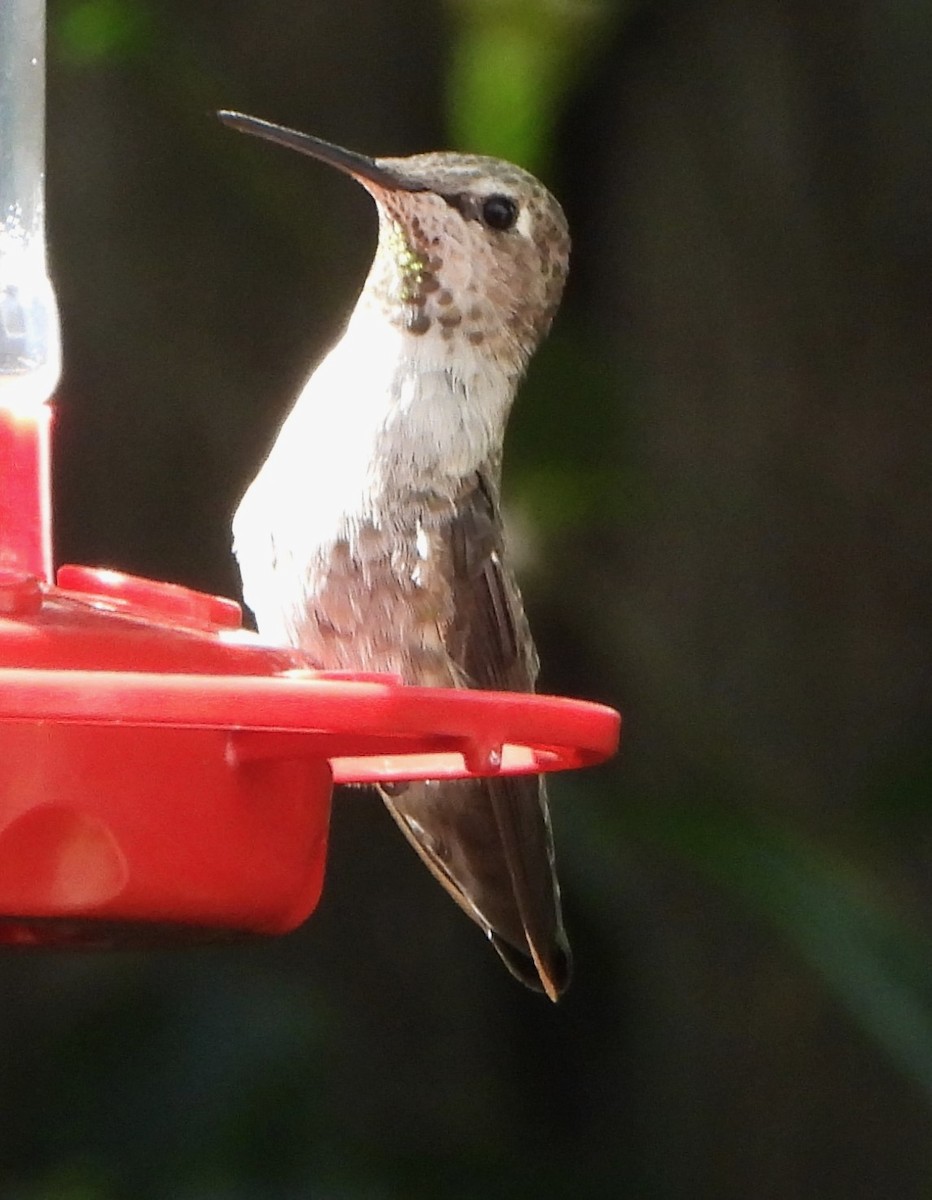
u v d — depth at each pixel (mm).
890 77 11383
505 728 5555
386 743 6012
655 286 11500
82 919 5957
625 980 11469
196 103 10758
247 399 10883
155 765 5945
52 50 10617
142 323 10867
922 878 9734
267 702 5219
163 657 5664
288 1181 9484
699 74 11617
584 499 10578
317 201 11016
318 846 6516
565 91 11812
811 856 9039
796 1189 10984
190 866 5996
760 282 11383
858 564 11172
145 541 10789
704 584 11188
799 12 11484
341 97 11266
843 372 11281
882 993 8625
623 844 9367
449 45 11641
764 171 11461
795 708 11062
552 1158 10781
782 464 11234
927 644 11086
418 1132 10828
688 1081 11195
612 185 11766
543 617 11367
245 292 10938
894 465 11188
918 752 9930
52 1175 9633
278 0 11188
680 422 11297
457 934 11367
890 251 11328
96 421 10812
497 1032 11422
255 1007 10133
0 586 5781
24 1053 10172
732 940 11227
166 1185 9484
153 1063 9969
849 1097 10992
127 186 10883
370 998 11203
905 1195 10859
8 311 7074
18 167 7258
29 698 5066
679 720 11016
